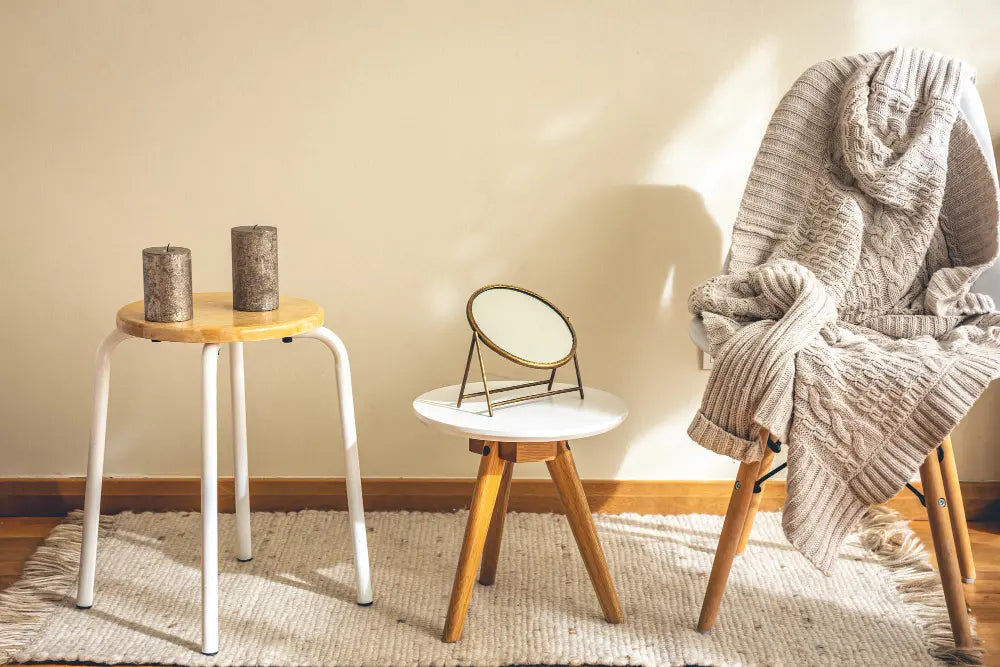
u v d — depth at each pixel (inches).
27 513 80.8
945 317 64.1
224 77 75.1
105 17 74.0
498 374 80.4
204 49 74.6
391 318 79.4
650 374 80.7
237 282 60.5
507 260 78.7
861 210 66.6
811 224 68.4
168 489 80.9
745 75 75.9
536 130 76.5
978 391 54.9
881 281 66.2
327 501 81.8
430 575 70.1
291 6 74.1
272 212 77.4
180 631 61.1
